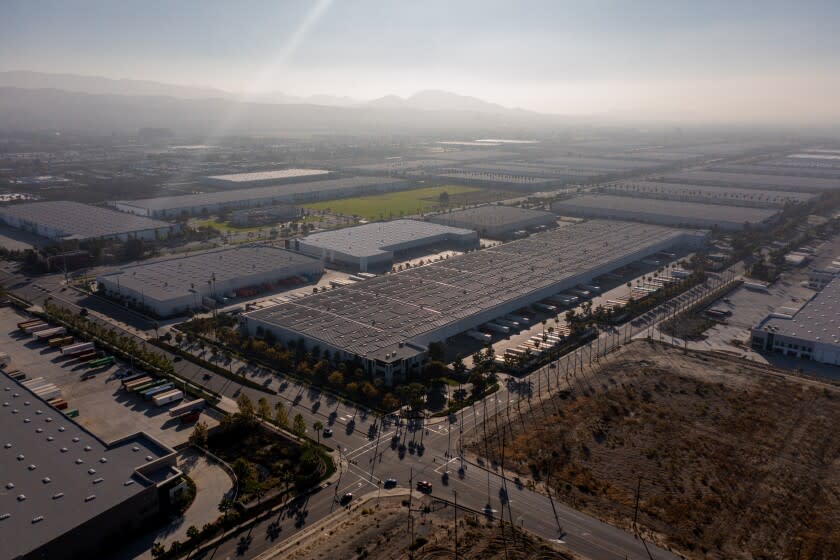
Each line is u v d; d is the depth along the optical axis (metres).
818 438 105.56
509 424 109.62
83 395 117.50
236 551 76.94
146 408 113.19
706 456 100.25
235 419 105.81
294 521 83.12
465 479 93.25
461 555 76.38
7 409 99.88
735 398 120.06
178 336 142.62
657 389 123.94
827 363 138.50
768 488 91.81
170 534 80.25
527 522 83.62
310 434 105.44
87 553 74.56
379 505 86.81
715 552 78.50
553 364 136.00
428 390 122.62
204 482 91.69
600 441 104.50
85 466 85.69
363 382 121.88
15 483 80.62
